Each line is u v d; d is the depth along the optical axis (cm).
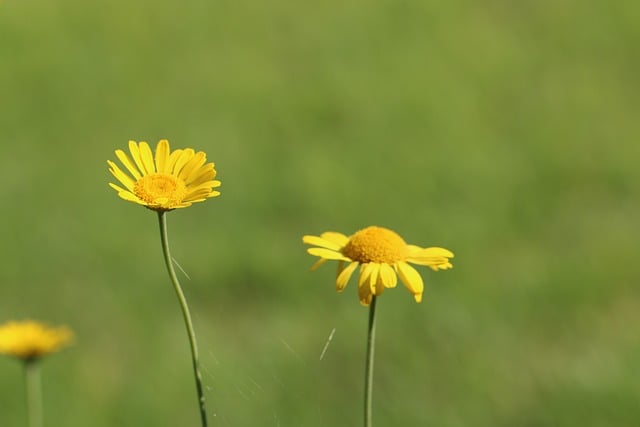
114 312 883
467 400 716
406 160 1240
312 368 765
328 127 1373
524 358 789
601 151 1295
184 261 948
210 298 906
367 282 293
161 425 705
